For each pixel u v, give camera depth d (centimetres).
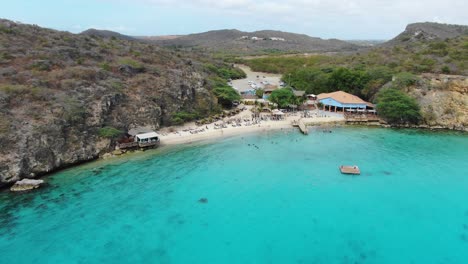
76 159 6172
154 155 6775
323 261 3819
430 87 9338
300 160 6675
